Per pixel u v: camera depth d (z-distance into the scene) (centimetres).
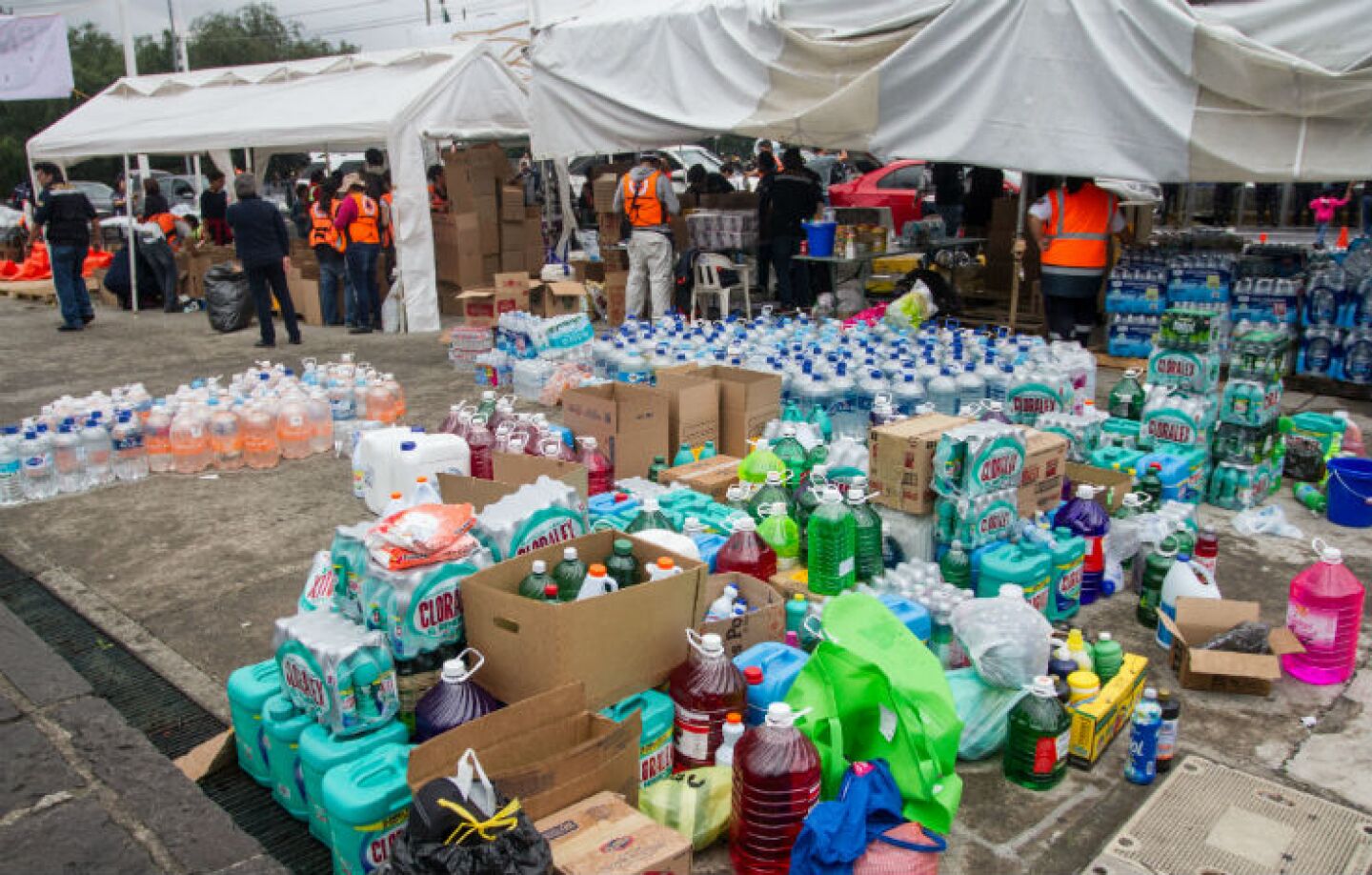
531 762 269
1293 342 822
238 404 719
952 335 757
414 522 316
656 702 314
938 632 379
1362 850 292
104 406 697
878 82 783
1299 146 643
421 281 1164
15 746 358
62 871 294
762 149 1160
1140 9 673
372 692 293
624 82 946
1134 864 287
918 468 417
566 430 559
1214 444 575
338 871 283
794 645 371
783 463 502
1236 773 331
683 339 767
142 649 434
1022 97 729
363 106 1148
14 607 482
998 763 344
